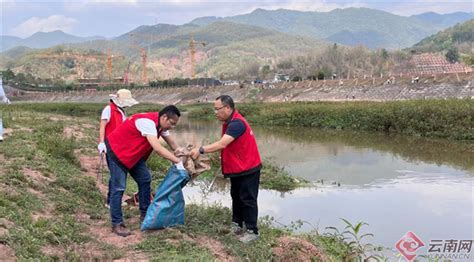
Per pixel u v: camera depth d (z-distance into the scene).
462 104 24.36
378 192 12.04
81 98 93.88
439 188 12.38
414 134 25.25
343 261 6.94
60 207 7.22
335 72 112.19
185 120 44.66
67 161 11.27
